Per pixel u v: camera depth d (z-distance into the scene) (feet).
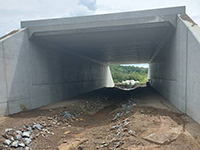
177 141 14.74
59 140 19.36
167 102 33.99
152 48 52.08
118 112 30.42
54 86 40.27
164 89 42.22
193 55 19.70
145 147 14.33
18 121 21.80
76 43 40.91
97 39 37.45
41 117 25.03
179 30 26.04
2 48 24.30
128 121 22.24
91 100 43.96
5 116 24.39
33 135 19.39
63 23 30.94
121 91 66.39
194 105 19.57
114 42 41.47
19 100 27.73
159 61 52.60
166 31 31.37
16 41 27.53
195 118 19.30
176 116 22.11
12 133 18.07
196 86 18.81
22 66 28.84
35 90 32.42
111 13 29.55
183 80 23.79
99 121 27.94
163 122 19.74
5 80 24.76
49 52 38.58
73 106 35.27
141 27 29.55
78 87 57.41
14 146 16.31
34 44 32.83
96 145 17.02
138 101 37.29
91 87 74.08
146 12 28.53
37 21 31.45
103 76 101.40
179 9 27.66
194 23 22.95
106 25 29.66
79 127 24.63
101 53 59.88
